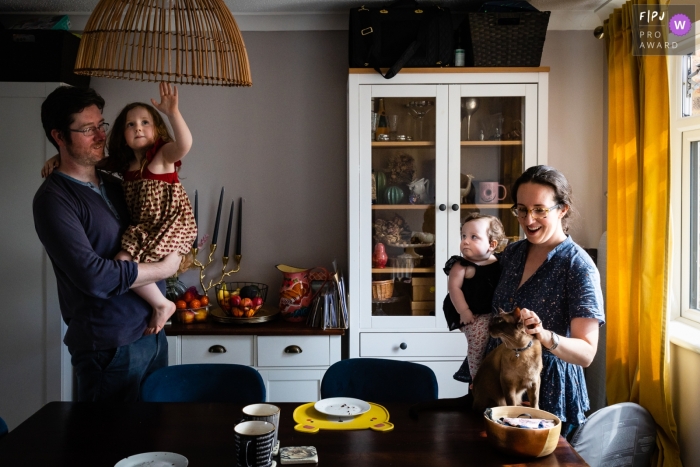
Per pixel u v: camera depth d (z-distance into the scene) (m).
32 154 3.14
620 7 3.24
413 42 3.10
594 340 1.71
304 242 3.56
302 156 3.53
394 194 3.21
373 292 3.23
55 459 1.65
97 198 2.26
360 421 1.90
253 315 3.27
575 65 3.46
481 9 3.18
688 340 2.59
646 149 2.69
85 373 2.29
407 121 3.18
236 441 1.54
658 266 2.64
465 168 3.20
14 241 3.17
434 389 2.25
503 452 1.65
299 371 3.19
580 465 1.59
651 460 2.66
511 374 1.73
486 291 2.02
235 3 3.29
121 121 2.37
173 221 2.33
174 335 3.18
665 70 2.61
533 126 3.15
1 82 3.12
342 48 3.50
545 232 1.81
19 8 3.36
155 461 1.62
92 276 2.10
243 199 3.55
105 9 1.76
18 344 3.19
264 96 3.52
